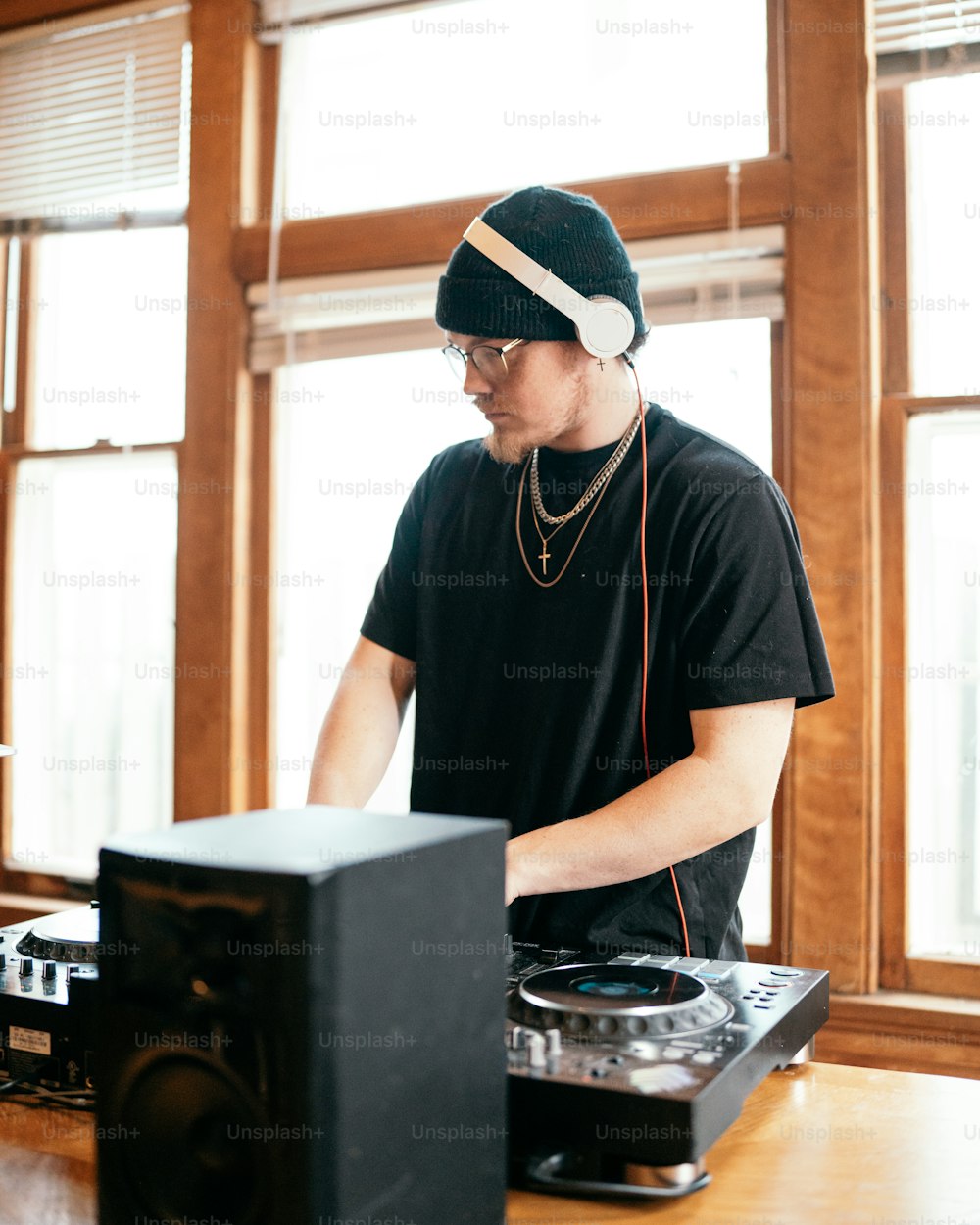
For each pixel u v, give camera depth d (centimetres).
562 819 131
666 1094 74
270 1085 57
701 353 235
